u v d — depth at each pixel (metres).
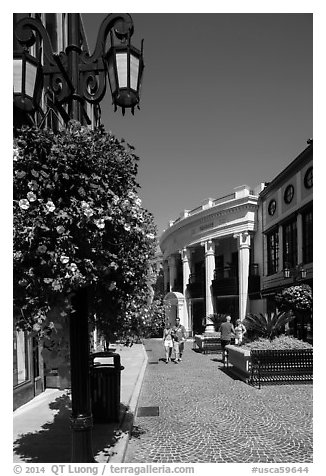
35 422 6.22
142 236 4.36
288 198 22.31
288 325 17.23
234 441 5.52
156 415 6.99
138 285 4.66
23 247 3.44
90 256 3.70
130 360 14.98
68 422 6.21
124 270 4.19
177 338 15.30
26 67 4.02
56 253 3.38
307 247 19.92
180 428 6.17
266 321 11.88
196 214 32.41
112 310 4.77
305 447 5.26
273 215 24.67
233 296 30.00
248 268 27.58
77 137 3.81
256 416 6.84
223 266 33.00
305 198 19.92
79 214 3.47
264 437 5.68
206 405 7.72
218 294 29.77
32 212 3.39
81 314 4.08
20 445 5.07
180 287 38.78
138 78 4.28
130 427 5.86
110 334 5.32
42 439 5.32
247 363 10.09
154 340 32.56
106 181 3.87
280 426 6.21
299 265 18.52
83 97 4.36
